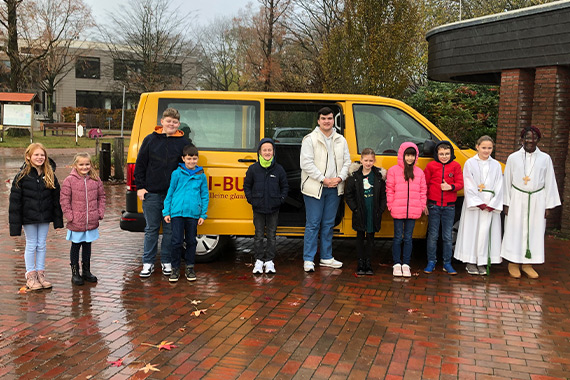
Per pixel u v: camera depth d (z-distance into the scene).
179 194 5.40
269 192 5.61
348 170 5.74
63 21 39.19
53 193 5.17
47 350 3.73
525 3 18.91
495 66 8.78
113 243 7.18
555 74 7.99
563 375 3.47
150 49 38.88
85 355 3.66
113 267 5.99
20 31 35.78
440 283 5.54
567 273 6.01
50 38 38.12
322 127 5.61
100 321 4.30
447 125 13.05
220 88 47.06
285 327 4.22
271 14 31.97
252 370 3.47
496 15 8.62
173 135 5.50
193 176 5.41
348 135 6.02
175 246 5.41
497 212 5.80
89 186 5.24
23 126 26.88
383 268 6.11
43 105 52.22
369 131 6.12
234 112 5.95
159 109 5.89
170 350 3.76
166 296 4.98
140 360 3.59
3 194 11.23
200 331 4.12
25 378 3.31
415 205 5.64
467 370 3.52
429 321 4.42
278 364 3.56
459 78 10.78
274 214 5.70
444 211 5.82
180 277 5.63
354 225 5.70
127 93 45.56
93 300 4.84
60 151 24.08
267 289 5.23
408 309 4.70
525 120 8.72
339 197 5.88
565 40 7.66
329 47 15.81
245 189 5.64
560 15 7.71
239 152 5.88
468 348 3.88
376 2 14.04
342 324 4.31
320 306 4.74
